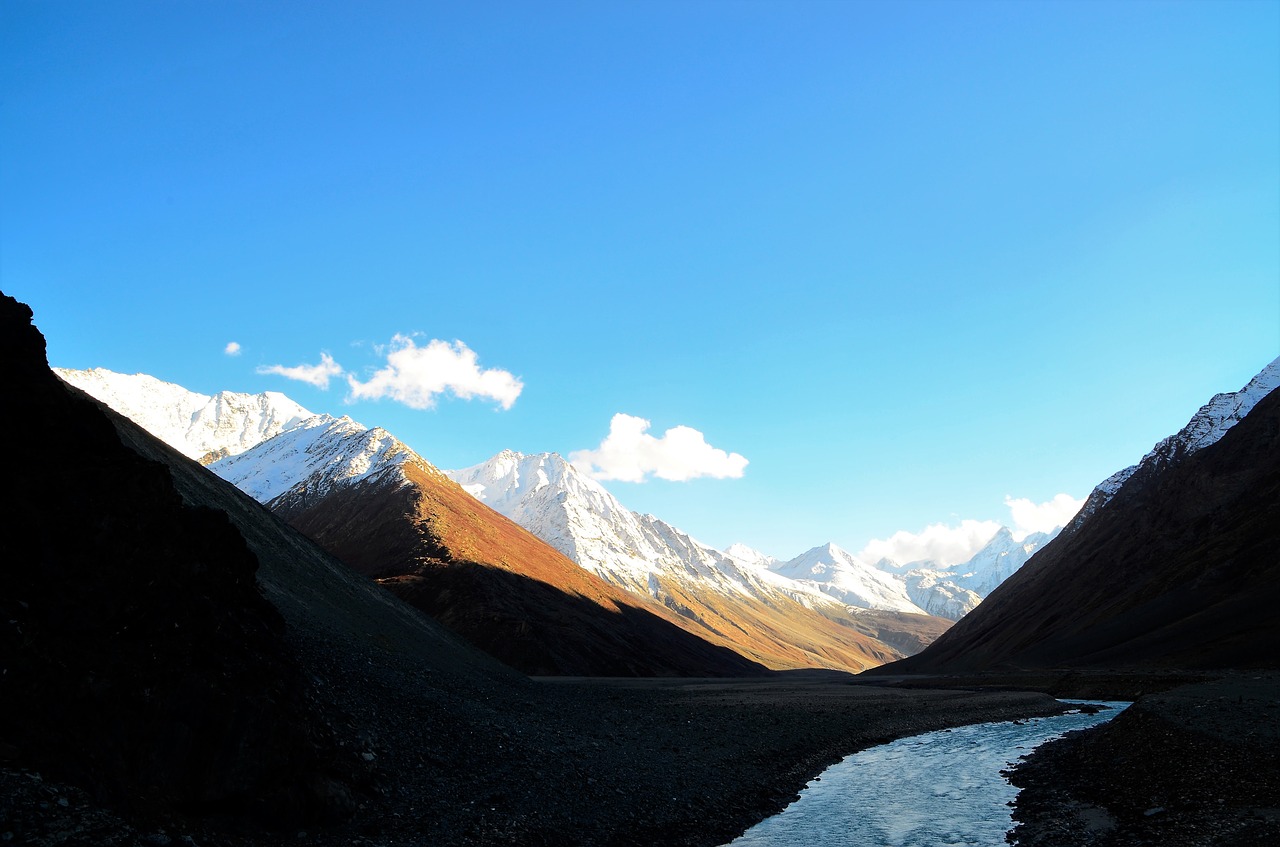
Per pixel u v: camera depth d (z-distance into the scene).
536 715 49.66
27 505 20.11
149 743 19.03
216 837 18.72
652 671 176.12
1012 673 130.50
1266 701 48.72
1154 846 24.98
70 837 15.07
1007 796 37.00
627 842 26.70
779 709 77.62
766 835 30.56
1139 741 42.28
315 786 22.08
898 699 94.38
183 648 21.42
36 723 17.02
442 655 66.00
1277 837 23.16
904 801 36.59
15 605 18.25
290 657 26.56
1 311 23.58
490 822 24.66
